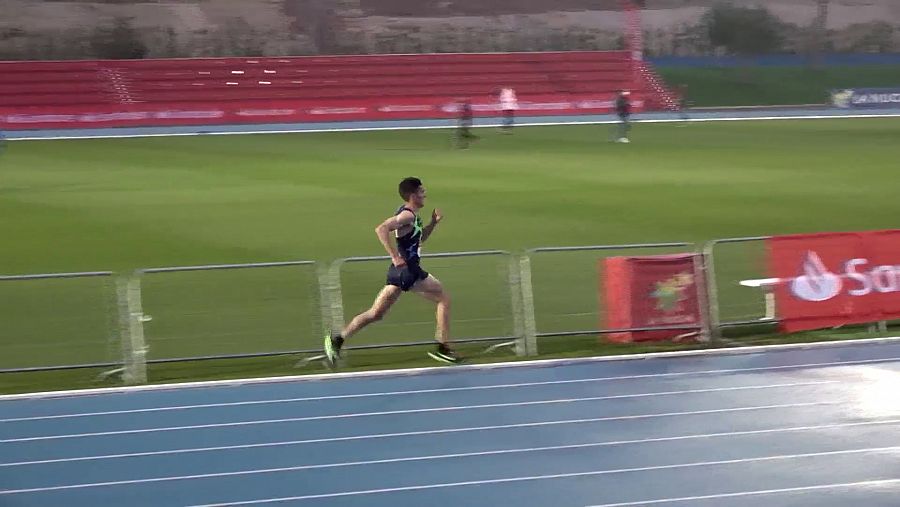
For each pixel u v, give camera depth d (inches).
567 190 3334.2
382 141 5004.9
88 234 2598.4
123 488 1077.8
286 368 1536.7
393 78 7273.6
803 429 1227.9
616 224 2726.4
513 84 7470.5
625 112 4948.3
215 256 2319.1
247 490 1069.1
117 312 1583.4
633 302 1654.8
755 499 1027.3
